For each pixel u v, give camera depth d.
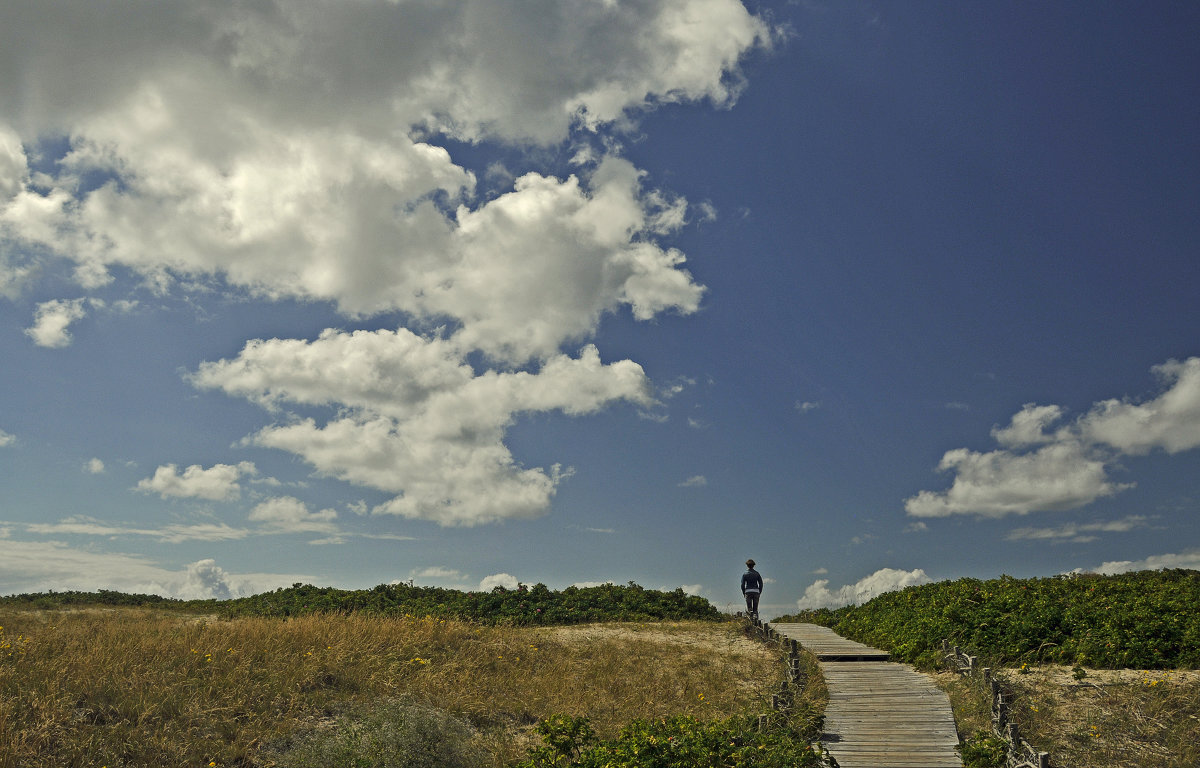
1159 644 15.31
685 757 10.48
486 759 12.04
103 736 11.04
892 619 22.27
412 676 15.43
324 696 13.69
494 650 18.03
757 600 24.89
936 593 22.92
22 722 10.83
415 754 11.11
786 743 11.38
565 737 11.28
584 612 25.33
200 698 12.65
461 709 13.93
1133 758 11.64
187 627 17.36
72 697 11.95
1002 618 18.00
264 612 24.42
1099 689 13.90
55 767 10.09
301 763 10.80
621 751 10.65
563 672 17.05
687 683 16.53
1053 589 20.47
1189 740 11.94
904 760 11.58
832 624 26.95
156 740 11.20
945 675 16.41
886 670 17.09
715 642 20.92
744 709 14.02
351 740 11.19
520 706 14.52
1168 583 20.23
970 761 11.47
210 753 11.20
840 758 11.70
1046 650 16.33
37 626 17.58
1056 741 12.22
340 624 18.03
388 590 27.64
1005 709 12.56
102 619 20.70
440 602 26.66
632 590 28.73
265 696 13.20
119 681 12.65
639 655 18.94
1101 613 17.06
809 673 16.73
